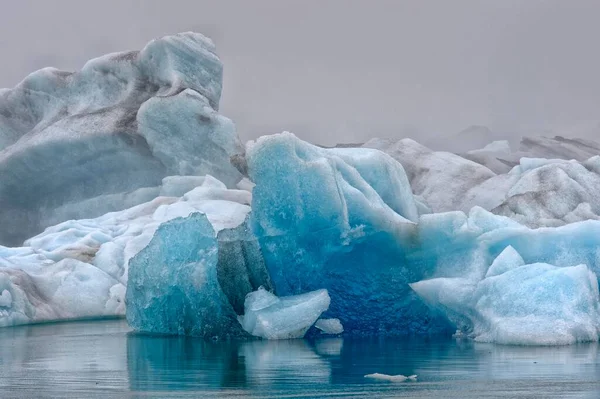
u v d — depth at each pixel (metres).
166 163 111.25
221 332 55.06
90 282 75.81
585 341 49.44
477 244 55.97
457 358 43.62
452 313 55.00
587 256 54.25
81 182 116.00
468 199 99.31
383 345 50.22
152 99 109.56
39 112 122.81
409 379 36.66
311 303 53.94
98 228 89.06
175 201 95.81
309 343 51.62
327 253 56.41
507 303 51.28
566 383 35.31
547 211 77.94
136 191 111.69
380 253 57.41
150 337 56.50
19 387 35.72
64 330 63.16
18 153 113.75
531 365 40.69
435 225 56.28
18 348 51.34
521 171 98.69
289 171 55.09
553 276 51.06
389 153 112.44
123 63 118.38
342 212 55.03
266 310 54.28
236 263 57.03
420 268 57.19
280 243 55.78
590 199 79.25
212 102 119.44
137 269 59.12
